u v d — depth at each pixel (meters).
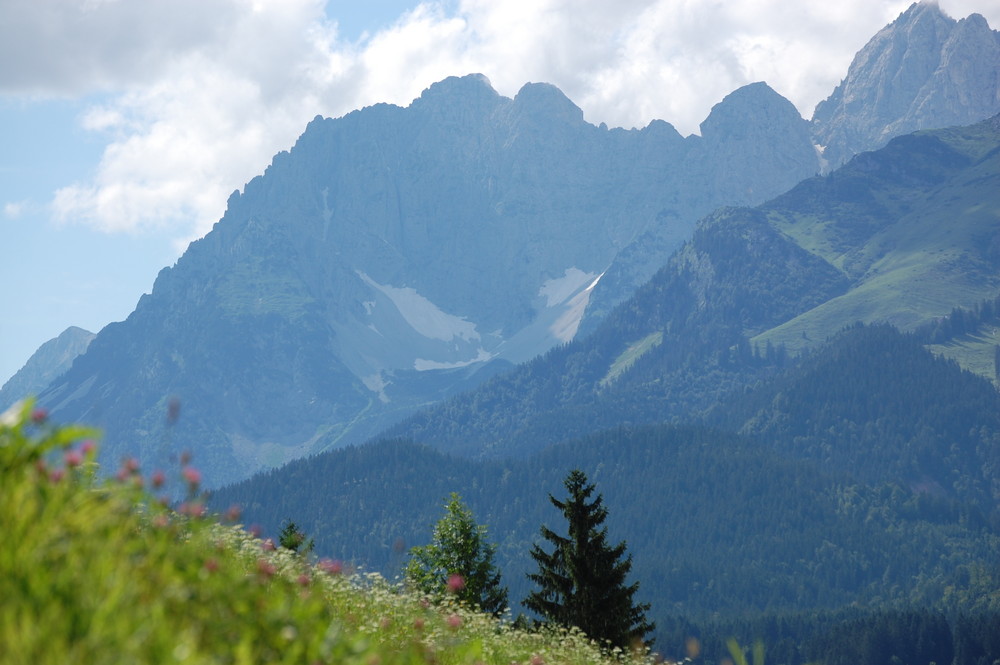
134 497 5.98
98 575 4.75
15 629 4.09
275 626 5.66
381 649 9.44
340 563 14.25
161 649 4.36
